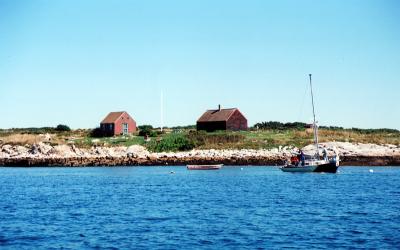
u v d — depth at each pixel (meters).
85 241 30.89
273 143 115.88
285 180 71.75
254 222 36.25
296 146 112.62
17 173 98.81
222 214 40.12
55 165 116.81
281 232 32.62
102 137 139.25
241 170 94.25
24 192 61.16
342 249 28.05
